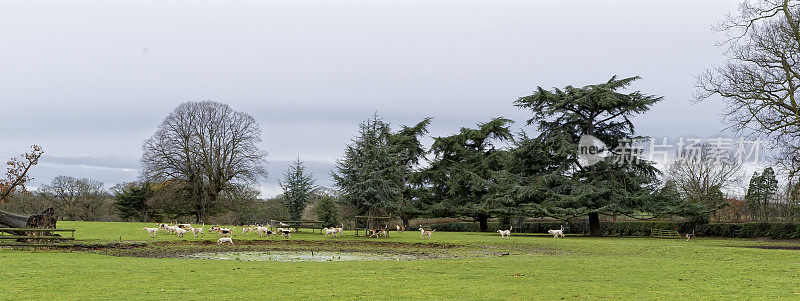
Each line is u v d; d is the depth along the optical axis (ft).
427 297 37.24
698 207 147.95
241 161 187.42
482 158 185.68
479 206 168.04
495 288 41.63
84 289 39.17
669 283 45.52
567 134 153.38
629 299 37.04
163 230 119.55
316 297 36.86
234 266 55.93
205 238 104.06
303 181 154.40
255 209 207.92
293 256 75.10
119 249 79.77
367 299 36.24
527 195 157.07
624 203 149.28
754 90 110.93
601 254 81.46
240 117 190.70
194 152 180.86
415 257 75.05
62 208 235.20
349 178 134.82
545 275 50.24
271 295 37.45
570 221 178.81
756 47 112.98
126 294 37.22
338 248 92.58
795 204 154.20
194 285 41.78
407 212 183.11
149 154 181.78
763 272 55.31
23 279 43.50
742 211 195.31
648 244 104.68
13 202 213.66
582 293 39.47
